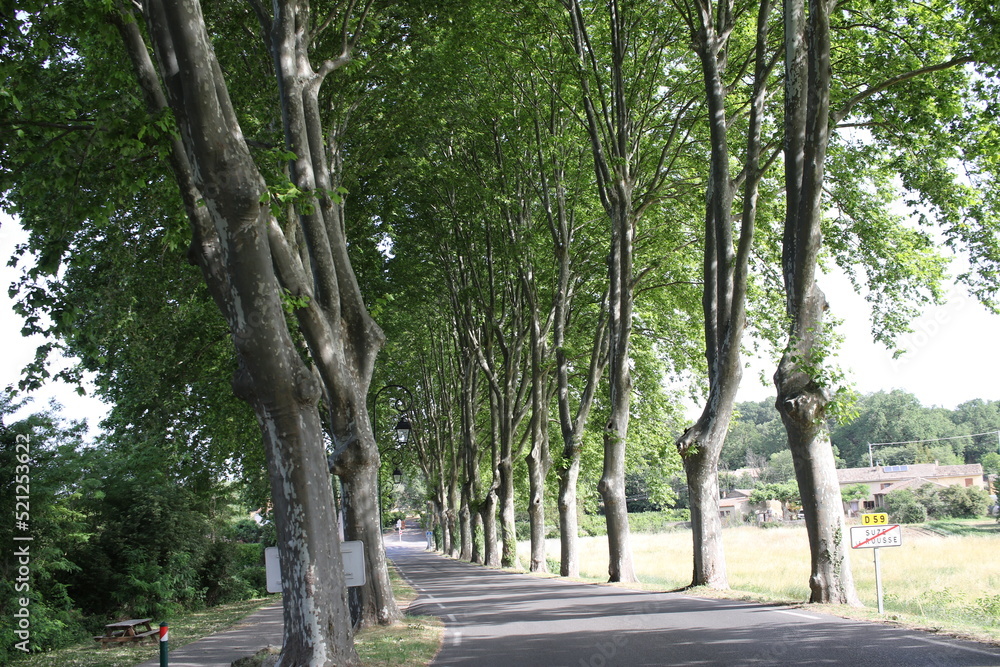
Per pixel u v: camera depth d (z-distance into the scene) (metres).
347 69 18.22
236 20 18.16
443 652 11.30
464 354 42.03
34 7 10.74
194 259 10.43
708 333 18.36
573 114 23.72
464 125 25.41
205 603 34.50
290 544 9.49
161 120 9.95
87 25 10.59
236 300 9.34
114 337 21.92
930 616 13.28
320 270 13.85
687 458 18.45
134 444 29.81
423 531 131.00
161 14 9.49
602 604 16.61
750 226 16.80
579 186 27.50
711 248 18.31
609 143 22.86
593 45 23.77
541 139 26.33
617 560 24.45
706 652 9.45
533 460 34.16
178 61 8.79
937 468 82.50
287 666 9.33
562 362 29.12
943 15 17.80
